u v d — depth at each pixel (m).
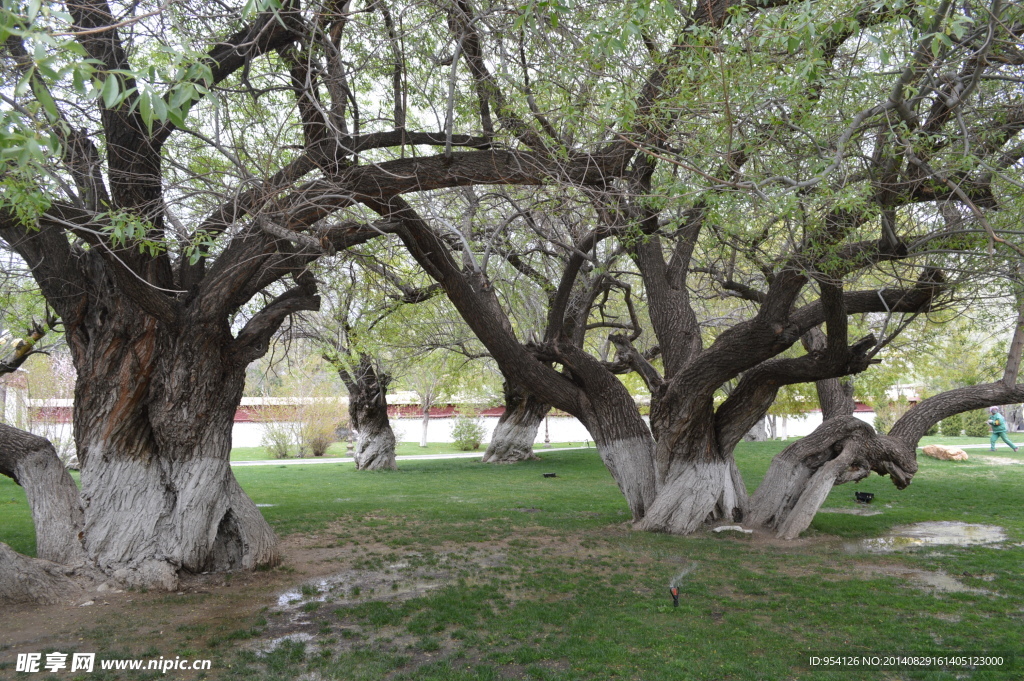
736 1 6.94
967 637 6.05
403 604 7.29
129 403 8.19
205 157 8.25
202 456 8.41
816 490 11.02
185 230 7.45
